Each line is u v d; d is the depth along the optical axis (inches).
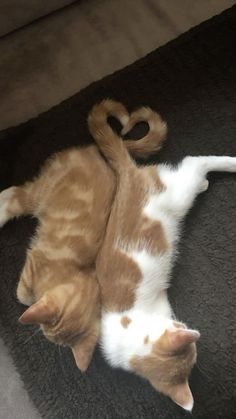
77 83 22.4
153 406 19.2
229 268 19.8
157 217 18.5
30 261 18.9
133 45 22.6
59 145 21.5
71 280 18.1
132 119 20.4
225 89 21.2
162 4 22.8
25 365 19.9
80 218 18.4
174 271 20.0
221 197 20.4
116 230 18.2
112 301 18.2
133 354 17.7
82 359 17.5
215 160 19.7
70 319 17.4
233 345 19.1
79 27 22.9
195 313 19.6
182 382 17.2
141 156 20.6
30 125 21.8
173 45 22.0
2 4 20.7
